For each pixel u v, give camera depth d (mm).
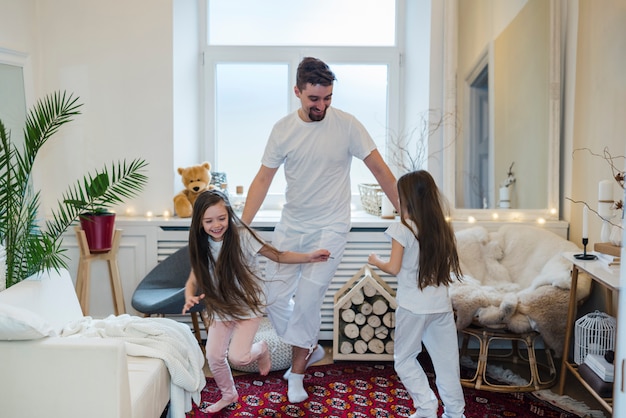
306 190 2932
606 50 3164
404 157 4359
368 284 3453
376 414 2846
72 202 3207
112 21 3811
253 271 2760
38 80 3820
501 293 3160
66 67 3832
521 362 3537
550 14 3730
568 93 3723
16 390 1995
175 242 3791
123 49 3824
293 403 2965
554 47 3729
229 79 4414
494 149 3793
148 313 3297
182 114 4051
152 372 2312
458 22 3770
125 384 2014
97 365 1968
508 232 3564
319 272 2898
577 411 2859
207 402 2984
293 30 4406
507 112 3791
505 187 3811
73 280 3805
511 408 2914
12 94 3594
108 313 3816
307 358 3037
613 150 3076
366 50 4371
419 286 2605
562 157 3814
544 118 3781
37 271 2875
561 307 2938
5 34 3479
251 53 4355
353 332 3473
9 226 2971
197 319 3662
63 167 3879
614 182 3064
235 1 4371
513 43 3791
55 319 2680
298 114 2896
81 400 1981
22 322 1951
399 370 2691
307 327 2943
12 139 3592
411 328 2643
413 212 2611
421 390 2639
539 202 3807
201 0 4316
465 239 3525
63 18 3805
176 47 3895
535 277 3355
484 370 3139
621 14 2986
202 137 4418
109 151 3881
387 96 4434
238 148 4465
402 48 4387
